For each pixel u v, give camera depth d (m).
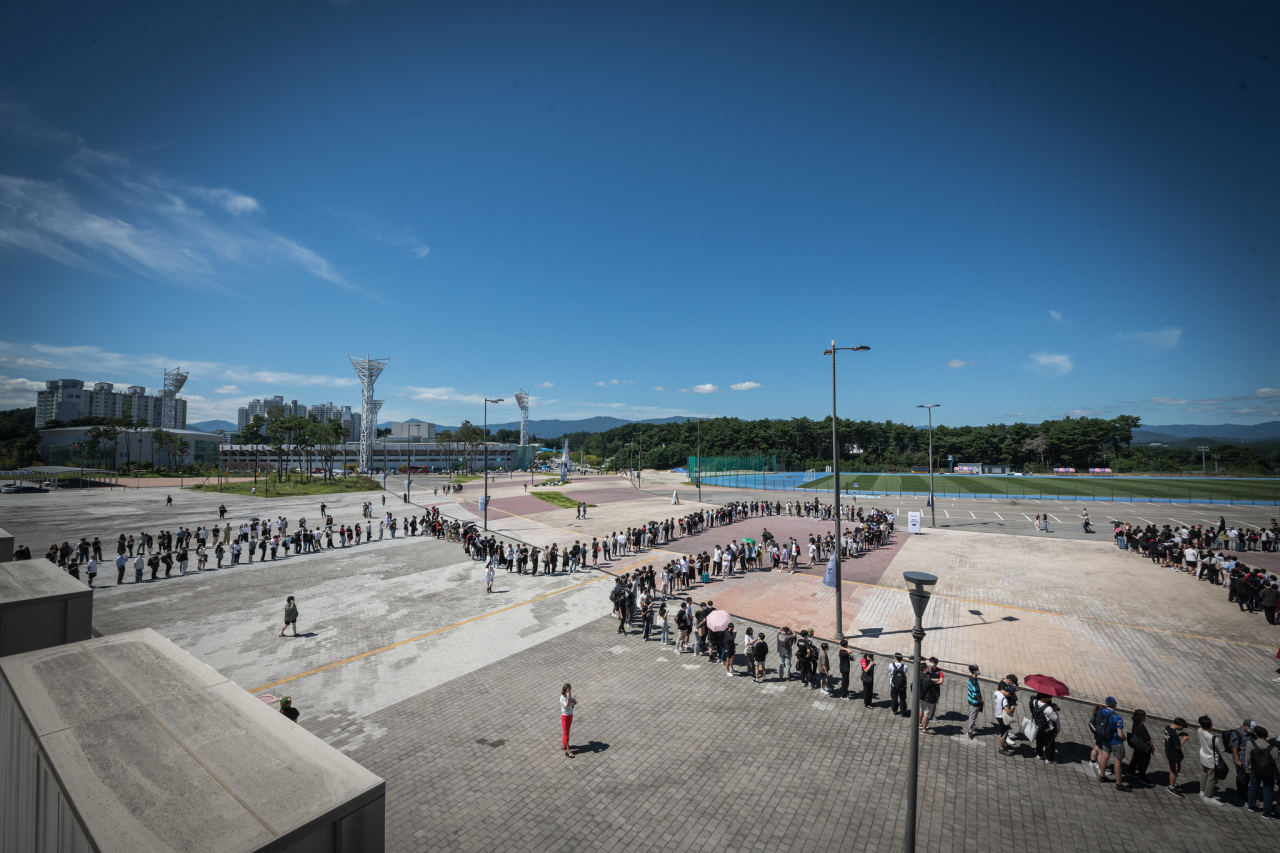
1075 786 12.57
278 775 4.38
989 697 16.94
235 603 26.12
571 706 13.86
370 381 130.38
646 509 61.81
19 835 4.99
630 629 22.92
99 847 3.38
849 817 11.59
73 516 54.47
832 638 21.81
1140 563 33.22
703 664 19.52
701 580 29.89
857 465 140.25
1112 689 17.25
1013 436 136.12
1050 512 58.12
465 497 77.12
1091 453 129.75
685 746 14.26
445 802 12.02
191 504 66.00
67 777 4.11
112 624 23.17
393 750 14.01
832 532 44.88
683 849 10.75
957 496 75.38
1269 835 11.00
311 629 22.72
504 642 21.42
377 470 160.12
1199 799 12.08
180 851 3.41
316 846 3.94
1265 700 16.39
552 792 12.38
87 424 141.00
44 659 6.12
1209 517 53.09
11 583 9.05
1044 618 23.64
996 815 11.62
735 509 54.94
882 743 14.39
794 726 15.27
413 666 19.14
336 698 16.78
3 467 116.88
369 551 38.16
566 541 41.88
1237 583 24.45
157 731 4.86
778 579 30.52
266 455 158.25
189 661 6.23
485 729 15.03
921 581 9.47
